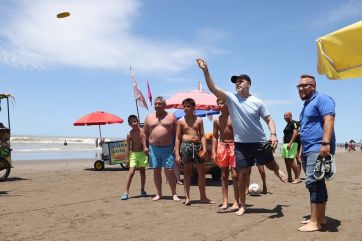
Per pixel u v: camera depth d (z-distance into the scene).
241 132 5.66
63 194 8.49
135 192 8.84
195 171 10.52
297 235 4.56
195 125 6.99
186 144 6.93
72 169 17.00
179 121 7.05
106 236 4.69
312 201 4.81
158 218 5.70
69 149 57.81
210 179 11.54
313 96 4.80
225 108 6.29
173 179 7.52
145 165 7.91
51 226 5.26
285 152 10.25
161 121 7.47
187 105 7.00
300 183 10.12
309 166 4.75
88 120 16.92
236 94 5.78
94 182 11.16
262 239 4.41
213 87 5.70
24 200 7.61
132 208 6.58
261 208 6.40
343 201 7.00
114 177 12.80
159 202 7.22
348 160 23.91
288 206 6.58
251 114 5.59
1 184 10.66
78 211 6.35
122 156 16.20
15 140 94.31
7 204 7.11
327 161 4.59
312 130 4.73
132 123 7.86
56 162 24.02
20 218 5.81
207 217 5.71
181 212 6.15
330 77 3.62
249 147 5.73
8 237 4.68
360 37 3.46
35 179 12.09
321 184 4.80
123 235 4.73
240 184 5.85
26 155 37.72
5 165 11.73
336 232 4.68
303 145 4.85
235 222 5.33
